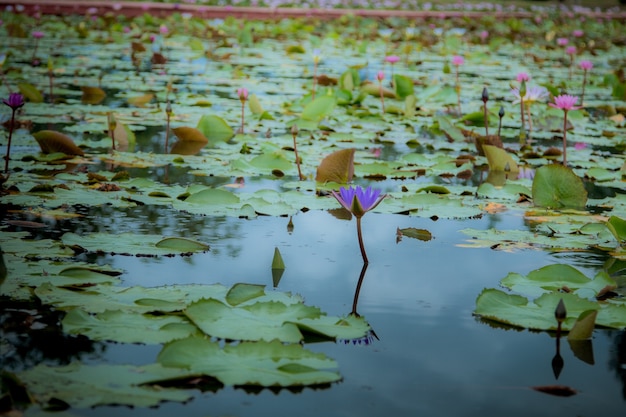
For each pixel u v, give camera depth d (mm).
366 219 2711
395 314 1782
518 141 4680
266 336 1546
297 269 2098
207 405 1292
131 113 5078
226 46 10500
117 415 1230
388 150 4203
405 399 1342
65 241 2232
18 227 2398
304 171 3508
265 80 7195
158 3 15016
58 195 2818
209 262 2123
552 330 1708
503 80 7758
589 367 1519
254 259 2170
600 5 24312
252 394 1343
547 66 9688
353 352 1549
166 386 1334
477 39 12719
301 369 1395
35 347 1498
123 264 2070
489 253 2320
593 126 5320
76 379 1331
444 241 2447
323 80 6887
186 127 4148
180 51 9930
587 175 3611
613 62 10570
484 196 3133
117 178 3143
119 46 10141
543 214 2838
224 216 2666
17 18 11953
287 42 11734
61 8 13477
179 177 3318
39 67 7520
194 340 1461
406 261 2215
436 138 4684
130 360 1445
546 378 1461
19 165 3402
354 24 14391
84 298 1760
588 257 2305
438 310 1822
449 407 1321
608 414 1314
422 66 9148
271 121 4945
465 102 6211
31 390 1284
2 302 1730
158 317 1651
